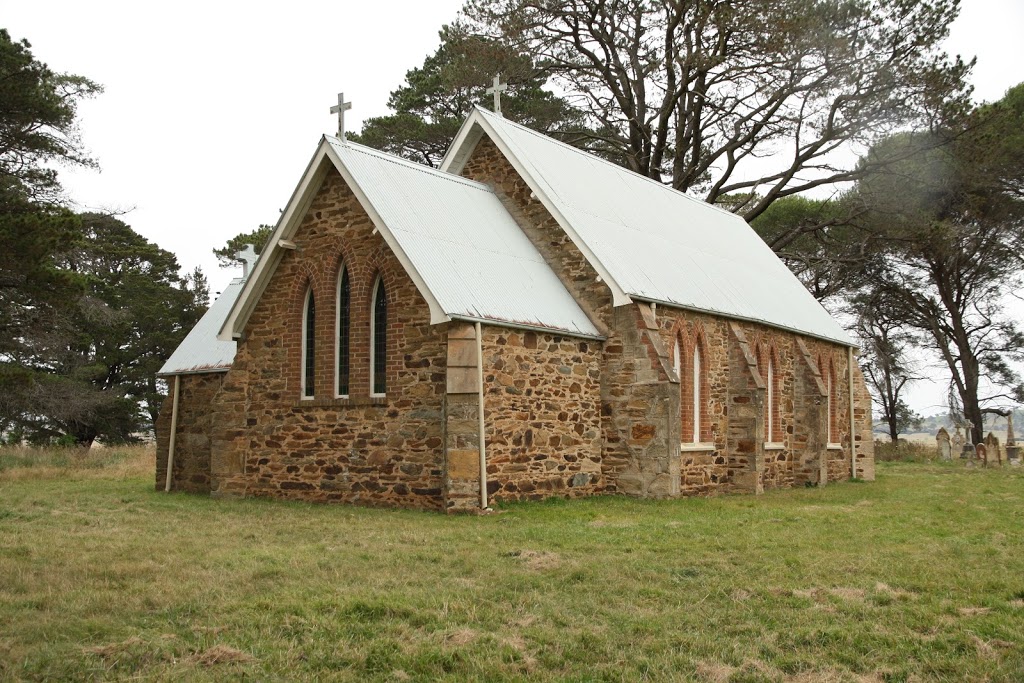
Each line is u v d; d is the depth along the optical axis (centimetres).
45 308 3638
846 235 5316
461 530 1664
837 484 3262
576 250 2483
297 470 2233
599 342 2416
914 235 4675
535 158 2733
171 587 1179
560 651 956
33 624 1012
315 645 960
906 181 4612
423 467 2033
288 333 2281
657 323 2491
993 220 4969
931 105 4231
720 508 2141
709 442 2658
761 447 2753
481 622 1052
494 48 4388
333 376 2209
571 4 4406
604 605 1138
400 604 1096
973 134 4378
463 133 2725
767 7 4003
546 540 1555
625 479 2364
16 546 1470
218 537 1603
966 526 1836
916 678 897
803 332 3272
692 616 1088
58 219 2934
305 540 1571
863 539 1630
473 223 2402
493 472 2045
